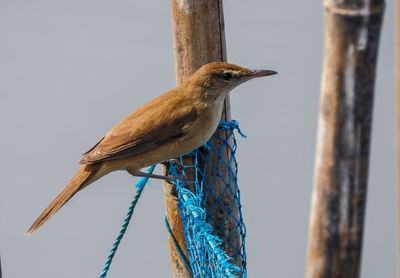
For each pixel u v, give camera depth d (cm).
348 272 732
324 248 732
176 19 1003
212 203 1038
